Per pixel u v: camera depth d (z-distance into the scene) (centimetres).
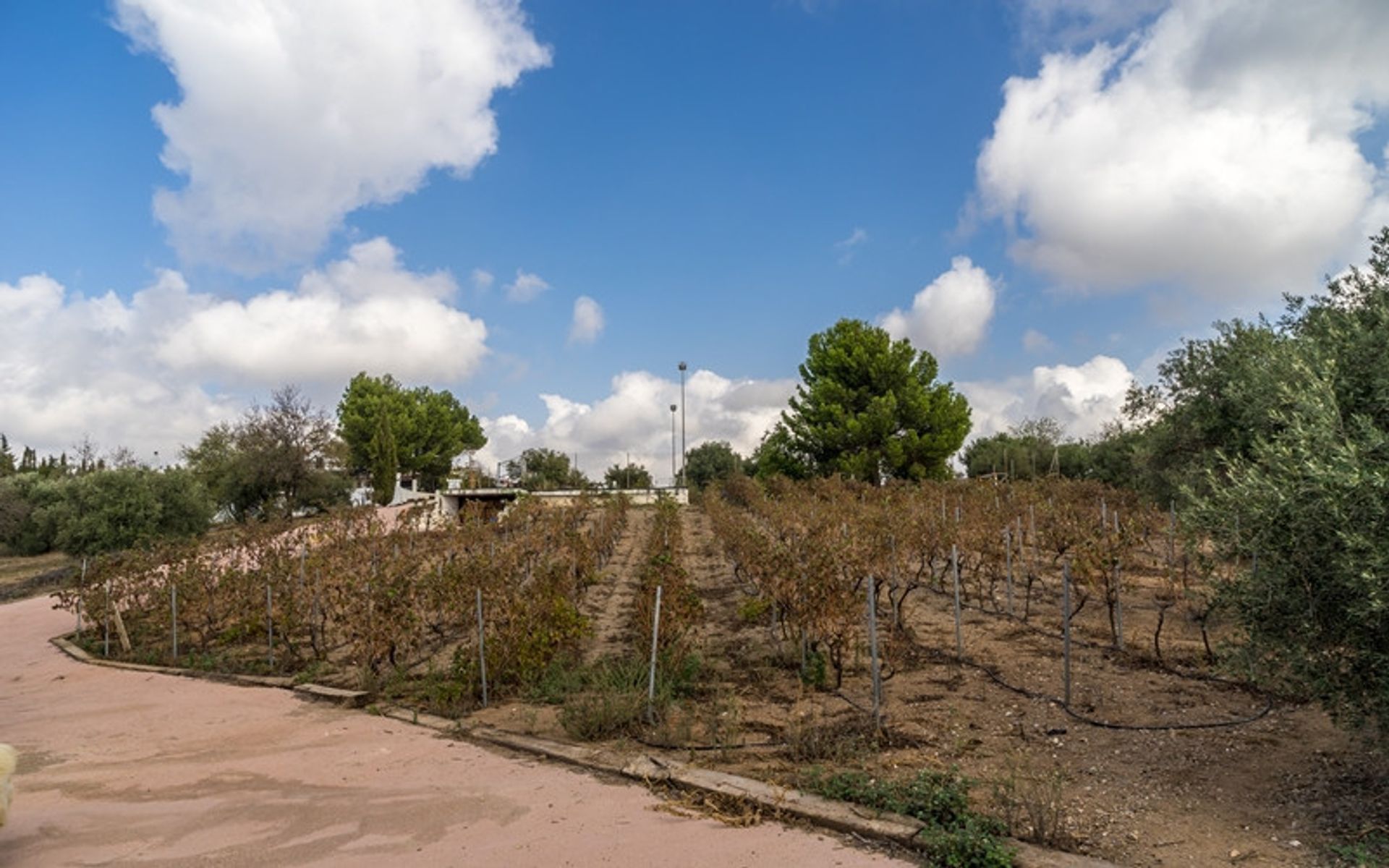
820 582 759
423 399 6425
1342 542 394
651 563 1123
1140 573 1266
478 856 418
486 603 999
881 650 887
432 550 1817
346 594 1092
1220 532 469
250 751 664
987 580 1296
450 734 684
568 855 414
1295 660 423
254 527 2291
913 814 437
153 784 577
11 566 3044
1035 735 603
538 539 1745
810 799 466
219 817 496
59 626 1586
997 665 817
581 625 920
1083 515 1402
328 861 420
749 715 681
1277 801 450
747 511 2650
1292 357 548
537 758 602
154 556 1528
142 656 1202
